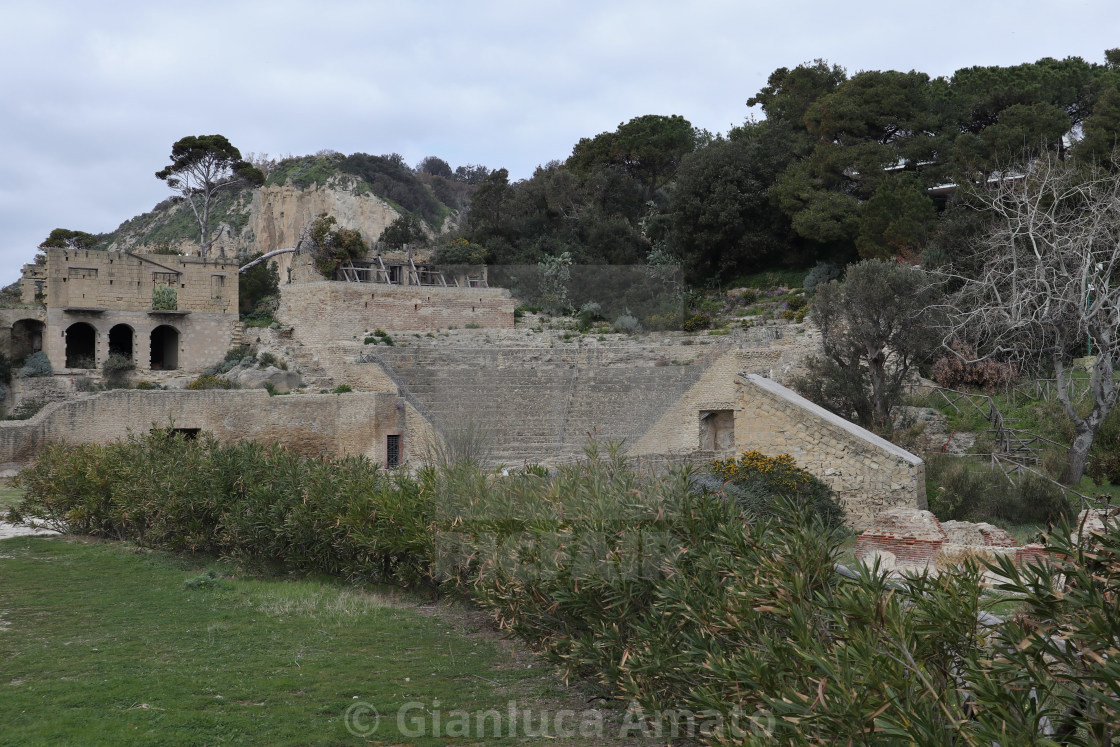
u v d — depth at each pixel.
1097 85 55.16
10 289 63.78
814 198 54.22
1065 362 34.00
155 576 14.48
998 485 21.47
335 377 40.19
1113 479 25.09
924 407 31.23
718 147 58.31
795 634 5.39
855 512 21.03
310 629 10.84
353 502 13.35
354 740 7.11
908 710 4.40
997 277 32.00
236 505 14.93
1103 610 4.26
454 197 139.12
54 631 10.85
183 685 8.52
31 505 20.03
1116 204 29.45
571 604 7.15
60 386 43.62
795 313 46.09
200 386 42.72
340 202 119.38
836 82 66.75
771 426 22.25
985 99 56.69
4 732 7.18
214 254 114.25
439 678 8.79
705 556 6.64
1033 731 4.09
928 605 5.12
